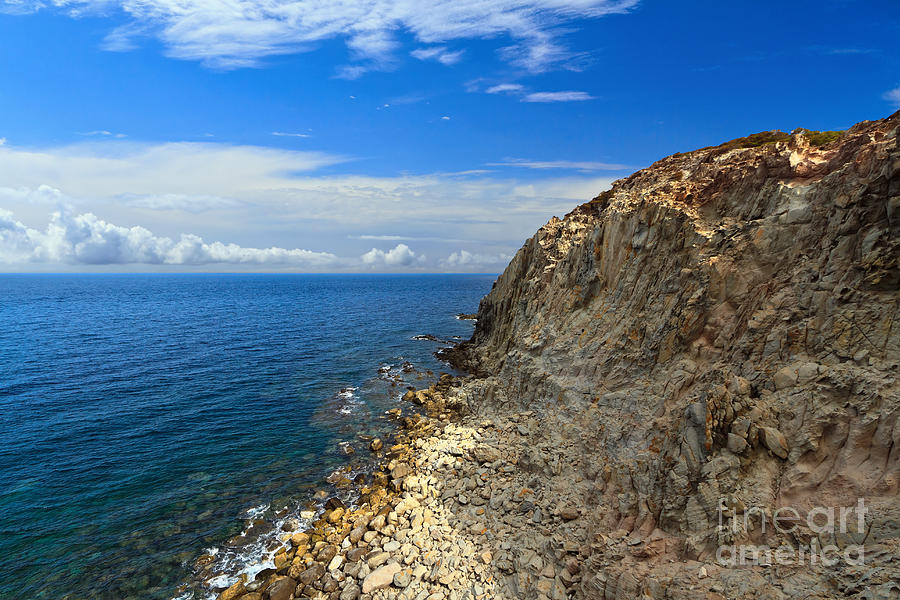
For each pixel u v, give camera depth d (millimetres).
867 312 16734
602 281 37562
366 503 28812
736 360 20641
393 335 100750
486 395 44562
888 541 12164
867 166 19156
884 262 16766
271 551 25234
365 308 167000
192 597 21953
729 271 23672
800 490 14867
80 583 22844
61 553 24984
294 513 28891
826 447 15336
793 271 21000
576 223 56594
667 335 25750
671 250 29031
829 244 19625
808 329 18391
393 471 31391
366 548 23609
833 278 18594
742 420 16891
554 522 22328
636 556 17062
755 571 13703
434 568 20797
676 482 17750
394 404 51062
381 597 19828
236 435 41531
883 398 14664
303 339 93250
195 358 73062
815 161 25156
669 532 17312
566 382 33344
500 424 35656
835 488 14250
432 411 47250
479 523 23906
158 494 31078
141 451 37719
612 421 26172
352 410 48906
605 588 16438
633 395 26078
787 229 22312
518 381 40500
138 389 55156
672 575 15016
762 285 21844
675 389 23062
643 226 32844
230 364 69438
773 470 15867
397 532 24266
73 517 28250
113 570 23734
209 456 37031
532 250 64312
